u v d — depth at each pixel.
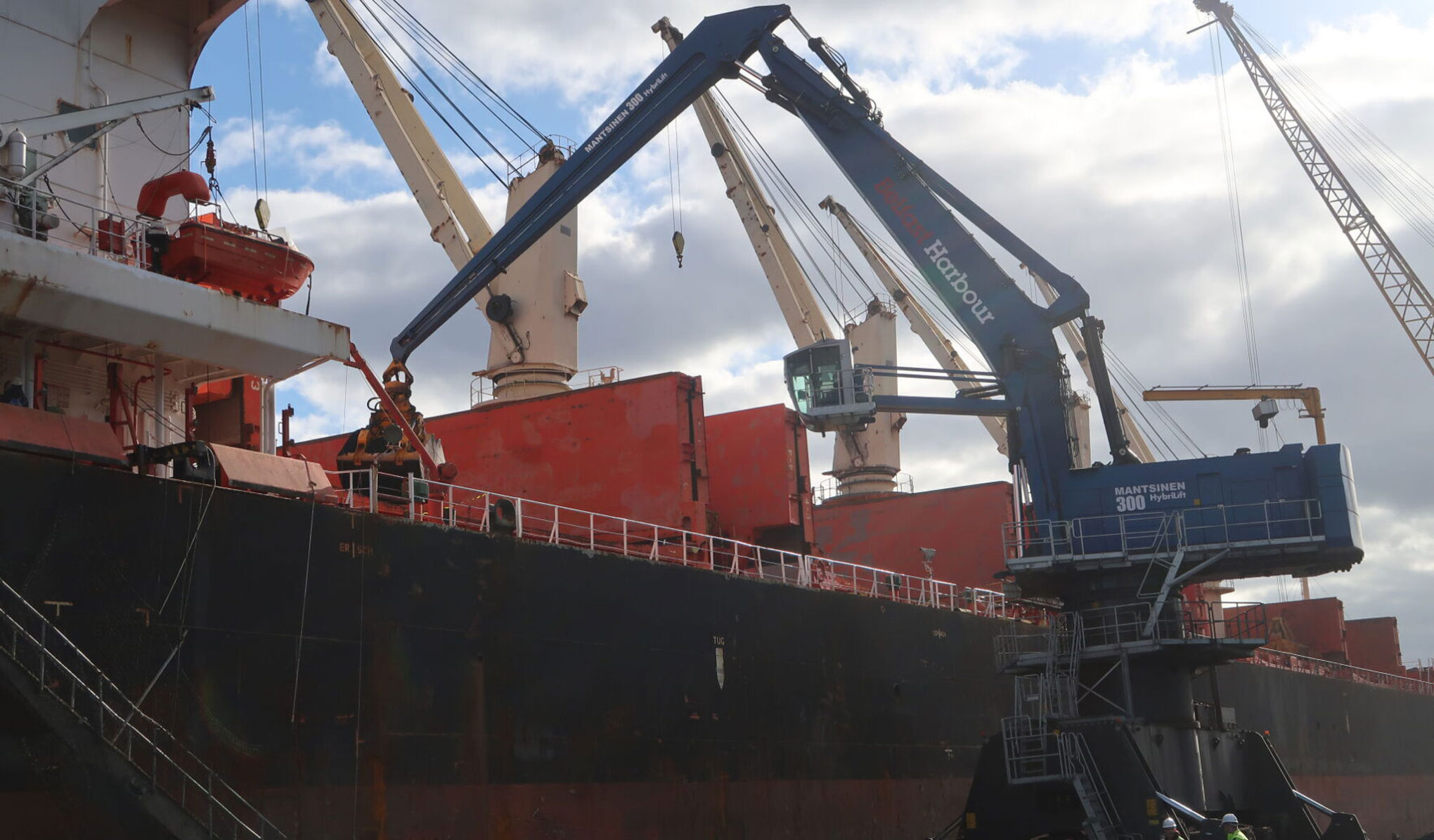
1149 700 29.88
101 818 18.67
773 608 32.25
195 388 24.69
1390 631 76.38
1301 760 53.06
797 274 64.12
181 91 24.69
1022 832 28.27
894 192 31.77
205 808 19.86
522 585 25.95
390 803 22.67
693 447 35.62
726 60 31.58
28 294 19.22
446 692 24.03
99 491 19.55
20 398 20.42
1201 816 26.48
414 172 44.00
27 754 18.14
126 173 24.22
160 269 21.91
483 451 38.09
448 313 34.06
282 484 22.50
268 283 22.45
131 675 19.44
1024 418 30.56
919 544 48.66
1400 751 63.94
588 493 36.16
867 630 35.47
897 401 31.20
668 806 28.00
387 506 25.73
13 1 22.95
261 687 21.11
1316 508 29.50
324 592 22.33
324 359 22.95
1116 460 30.66
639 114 32.38
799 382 31.66
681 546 32.97
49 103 23.30
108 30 24.55
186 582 20.39
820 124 32.25
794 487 40.22
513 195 43.69
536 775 25.33
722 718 29.94
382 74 44.84
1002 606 44.66
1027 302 30.97
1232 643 29.31
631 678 27.84
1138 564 29.91
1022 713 30.50
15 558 18.47
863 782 33.91
